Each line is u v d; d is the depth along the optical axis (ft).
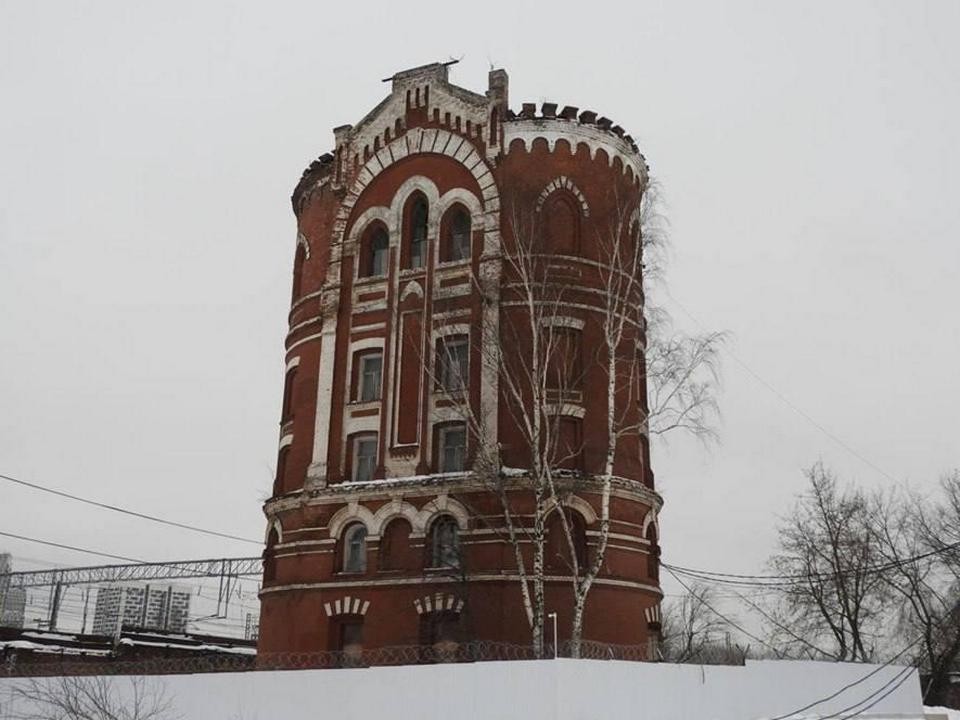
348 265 130.31
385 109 134.21
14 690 79.77
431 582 110.83
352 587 114.73
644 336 121.29
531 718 65.77
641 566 115.85
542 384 107.55
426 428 118.21
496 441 112.68
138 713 75.92
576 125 127.54
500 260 119.96
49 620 252.01
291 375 135.95
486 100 127.44
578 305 120.16
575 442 116.57
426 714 68.85
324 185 138.51
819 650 171.63
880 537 178.60
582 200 125.49
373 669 71.00
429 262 124.57
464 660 106.11
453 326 120.47
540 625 93.97
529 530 109.40
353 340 126.41
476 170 125.49
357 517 117.39
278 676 73.72
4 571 256.73
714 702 82.69
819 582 172.65
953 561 176.35
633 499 117.19
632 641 111.14
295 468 125.49
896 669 103.55
